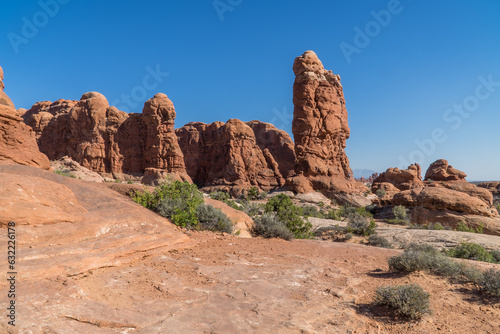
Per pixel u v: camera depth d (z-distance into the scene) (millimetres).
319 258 10156
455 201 32938
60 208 8930
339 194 62844
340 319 5141
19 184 8406
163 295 5688
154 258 8281
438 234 21719
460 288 6926
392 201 39812
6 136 15391
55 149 81188
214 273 7367
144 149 81375
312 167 66750
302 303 5742
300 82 71250
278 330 4539
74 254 6766
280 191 65875
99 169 76312
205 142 98438
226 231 13195
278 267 8469
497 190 76062
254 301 5695
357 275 8109
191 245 10000
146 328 4316
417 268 8008
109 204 10781
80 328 4098
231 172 83562
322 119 70188
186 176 76562
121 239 8109
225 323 4645
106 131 78812
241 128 88562
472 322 5188
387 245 20891
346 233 23938
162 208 12383
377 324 5047
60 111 90438
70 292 5152
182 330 4324
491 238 21203
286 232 13945
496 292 6219
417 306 5301
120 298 5316
